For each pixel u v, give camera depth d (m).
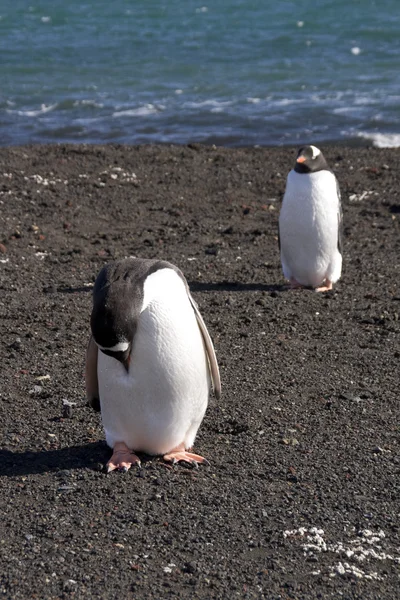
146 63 40.50
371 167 19.84
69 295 12.14
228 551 6.01
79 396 8.62
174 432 7.01
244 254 14.49
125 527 6.27
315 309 11.66
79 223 16.09
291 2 61.81
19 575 5.71
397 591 5.63
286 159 20.86
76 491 6.73
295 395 8.73
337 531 6.28
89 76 37.53
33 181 18.19
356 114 28.62
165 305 6.55
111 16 59.16
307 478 7.01
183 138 25.80
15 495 6.69
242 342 10.30
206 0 64.56
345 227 15.99
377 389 8.91
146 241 15.03
